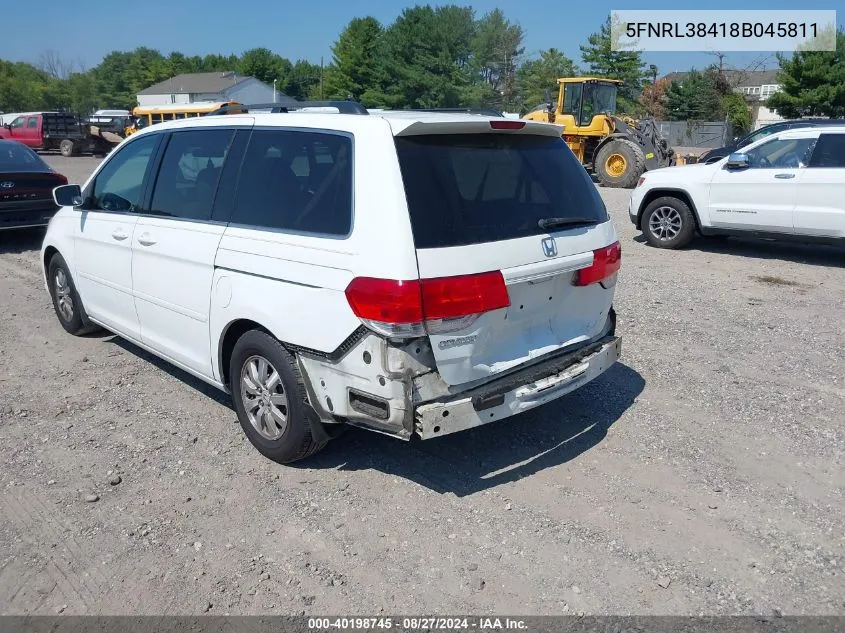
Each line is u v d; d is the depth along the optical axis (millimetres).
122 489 3854
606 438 4402
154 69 109438
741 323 6699
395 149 3350
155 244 4547
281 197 3797
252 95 90250
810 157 9227
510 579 3127
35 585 3104
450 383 3404
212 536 3438
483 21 75875
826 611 2928
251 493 3809
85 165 27641
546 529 3477
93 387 5234
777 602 2982
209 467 4078
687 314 6984
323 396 3604
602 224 4156
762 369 5520
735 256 10070
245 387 4117
